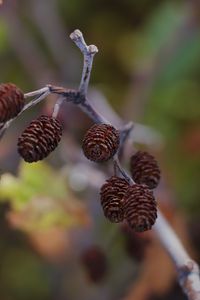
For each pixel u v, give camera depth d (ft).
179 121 2.74
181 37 2.83
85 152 1.44
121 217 1.44
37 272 2.56
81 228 2.19
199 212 2.52
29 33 3.00
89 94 2.38
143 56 2.85
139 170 1.57
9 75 2.93
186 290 1.61
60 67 2.90
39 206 2.10
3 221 2.27
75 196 2.23
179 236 2.19
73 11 3.03
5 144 2.32
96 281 2.07
